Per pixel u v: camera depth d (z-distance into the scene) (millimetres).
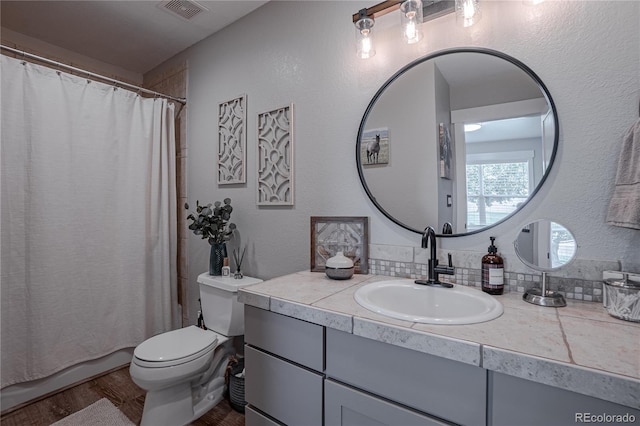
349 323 930
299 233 1812
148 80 2943
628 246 995
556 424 656
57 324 1896
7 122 1730
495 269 1138
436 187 1344
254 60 2037
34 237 1815
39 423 1620
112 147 2148
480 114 1248
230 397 1750
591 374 611
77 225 1991
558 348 705
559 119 1099
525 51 1162
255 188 2029
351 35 1605
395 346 858
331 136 1672
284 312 1098
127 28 2246
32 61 2361
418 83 1391
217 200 2275
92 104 2061
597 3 1040
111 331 2141
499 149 1206
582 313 938
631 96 989
